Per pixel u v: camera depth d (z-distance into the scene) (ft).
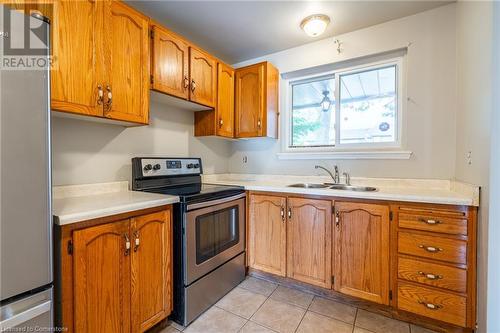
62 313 3.59
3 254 2.80
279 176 9.11
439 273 4.99
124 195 5.53
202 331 5.18
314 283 6.48
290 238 6.84
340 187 7.50
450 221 4.90
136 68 5.41
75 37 4.37
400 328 5.26
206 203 5.96
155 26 5.91
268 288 6.94
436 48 6.49
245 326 5.33
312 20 6.63
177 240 5.48
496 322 4.11
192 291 5.52
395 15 6.76
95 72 4.67
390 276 5.53
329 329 5.23
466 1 5.47
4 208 2.81
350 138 8.02
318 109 8.71
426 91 6.61
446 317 4.92
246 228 7.57
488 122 4.21
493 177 4.11
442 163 6.43
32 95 3.06
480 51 4.61
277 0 6.02
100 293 4.02
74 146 5.47
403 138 7.04
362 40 7.45
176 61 6.47
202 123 8.36
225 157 10.12
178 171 7.38
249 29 7.40
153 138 7.22
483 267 4.39
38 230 3.11
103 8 4.79
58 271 3.60
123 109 5.18
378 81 7.61
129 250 4.46
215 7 6.27
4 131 2.80
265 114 8.26
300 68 8.52
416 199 5.17
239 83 8.75
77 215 3.70
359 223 5.88
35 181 3.08
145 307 4.73
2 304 2.85
